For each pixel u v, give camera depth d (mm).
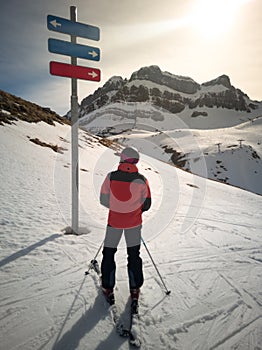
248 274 3742
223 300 2955
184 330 2385
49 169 10406
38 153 12164
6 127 13984
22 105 21188
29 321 2328
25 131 15078
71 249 3990
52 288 2871
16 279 2984
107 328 2320
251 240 5844
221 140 111812
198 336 2328
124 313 2553
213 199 14484
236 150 88438
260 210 13312
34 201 6434
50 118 22875
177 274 3543
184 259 4148
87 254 3873
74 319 2398
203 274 3613
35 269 3254
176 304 2785
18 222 4879
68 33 4059
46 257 3613
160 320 2490
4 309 2453
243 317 2652
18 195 6664
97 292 2855
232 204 13828
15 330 2207
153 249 4512
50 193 7492
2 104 18234
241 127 151375
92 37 4316
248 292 3188
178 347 2178
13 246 3840
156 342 2207
